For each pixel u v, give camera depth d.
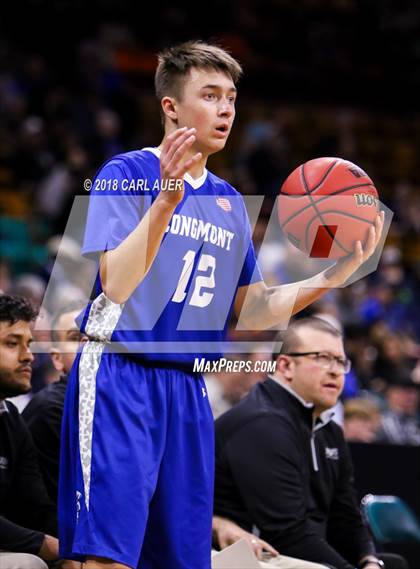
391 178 27.41
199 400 5.00
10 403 6.20
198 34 29.48
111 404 4.73
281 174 22.95
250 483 6.61
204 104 4.96
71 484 4.85
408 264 22.31
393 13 32.19
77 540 4.62
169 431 4.88
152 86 28.28
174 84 5.02
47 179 20.33
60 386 6.58
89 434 4.71
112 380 4.77
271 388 6.96
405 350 15.17
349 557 7.27
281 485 6.61
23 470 6.11
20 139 20.88
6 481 6.03
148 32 28.86
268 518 6.58
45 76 23.66
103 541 4.57
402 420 11.72
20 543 5.71
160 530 4.85
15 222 19.22
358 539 7.22
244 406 6.86
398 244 23.16
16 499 6.11
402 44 31.83
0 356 5.89
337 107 30.20
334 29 31.70
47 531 6.07
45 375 8.62
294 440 6.75
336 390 6.88
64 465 4.89
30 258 18.64
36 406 6.53
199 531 4.89
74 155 20.12
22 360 5.93
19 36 25.38
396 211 23.78
